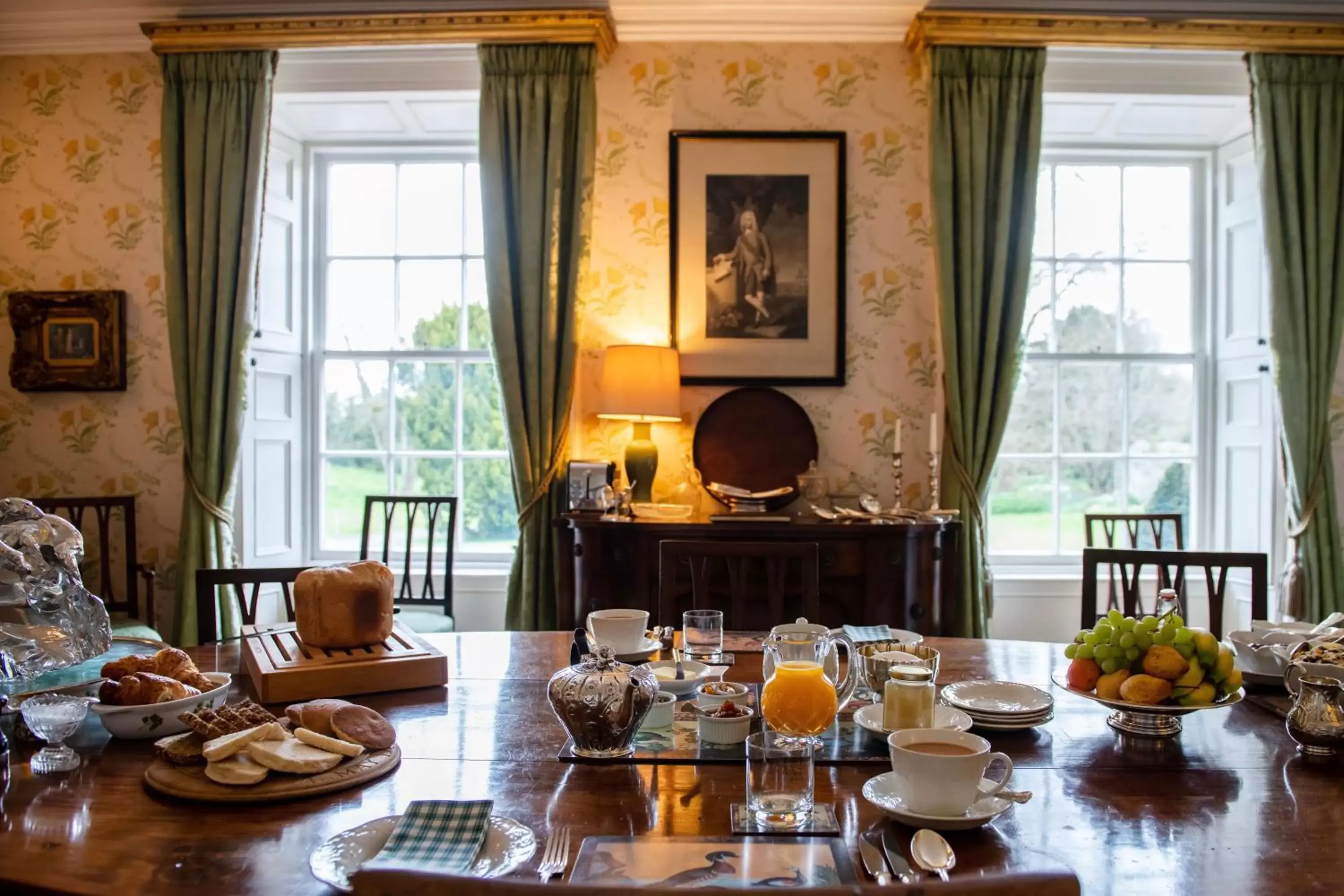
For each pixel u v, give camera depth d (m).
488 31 3.22
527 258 3.26
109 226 3.48
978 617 3.21
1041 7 3.24
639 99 3.38
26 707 1.22
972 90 3.24
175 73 3.34
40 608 1.44
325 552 3.82
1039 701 1.39
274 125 3.61
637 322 3.39
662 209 3.38
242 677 1.60
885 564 2.83
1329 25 3.17
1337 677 1.35
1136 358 3.76
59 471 3.49
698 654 1.64
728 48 3.38
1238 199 3.62
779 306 3.38
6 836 0.96
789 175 3.37
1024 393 3.76
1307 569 3.22
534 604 3.24
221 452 3.34
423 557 3.81
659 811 1.03
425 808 0.96
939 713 1.28
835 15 3.27
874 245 3.38
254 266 3.35
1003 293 3.26
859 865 0.91
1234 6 3.24
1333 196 3.24
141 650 1.77
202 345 3.32
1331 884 0.87
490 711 1.42
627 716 1.19
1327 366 3.24
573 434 3.33
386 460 3.84
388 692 1.52
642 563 2.89
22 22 3.36
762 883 0.85
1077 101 3.43
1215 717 1.42
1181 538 3.18
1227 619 3.67
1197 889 0.86
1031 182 3.24
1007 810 1.04
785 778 1.00
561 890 0.56
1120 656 1.31
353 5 3.30
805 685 1.16
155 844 0.94
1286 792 1.11
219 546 3.33
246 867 0.89
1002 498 3.75
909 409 3.38
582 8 3.28
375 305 3.84
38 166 3.49
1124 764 1.21
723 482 3.32
